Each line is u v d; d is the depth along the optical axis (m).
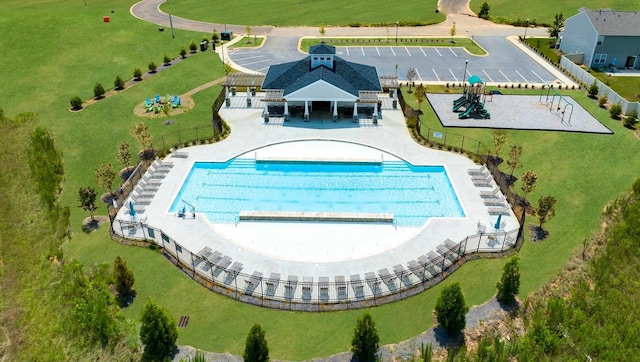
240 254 39.19
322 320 33.19
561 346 30.95
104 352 31.41
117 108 67.12
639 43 79.62
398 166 52.69
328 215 44.12
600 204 45.66
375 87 63.56
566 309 32.78
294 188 49.03
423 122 61.66
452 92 71.38
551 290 35.69
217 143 56.38
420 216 44.91
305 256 39.38
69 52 89.19
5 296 36.81
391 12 120.12
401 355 30.31
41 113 66.12
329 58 63.81
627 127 59.84
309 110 63.75
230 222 43.91
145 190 47.47
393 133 58.91
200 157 53.44
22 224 44.34
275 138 57.53
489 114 62.56
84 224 43.25
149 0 129.88
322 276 36.84
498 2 124.56
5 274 38.75
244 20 113.88
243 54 90.44
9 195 48.22
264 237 41.84
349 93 59.50
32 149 54.84
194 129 60.81
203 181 49.91
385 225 43.59
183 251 39.31
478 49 92.75
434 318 33.16
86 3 124.56
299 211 45.50
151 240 40.78
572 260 38.50
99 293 34.47
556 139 57.06
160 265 38.09
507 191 47.00
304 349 30.84
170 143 57.31
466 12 119.88
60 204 46.41
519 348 30.36
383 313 33.69
